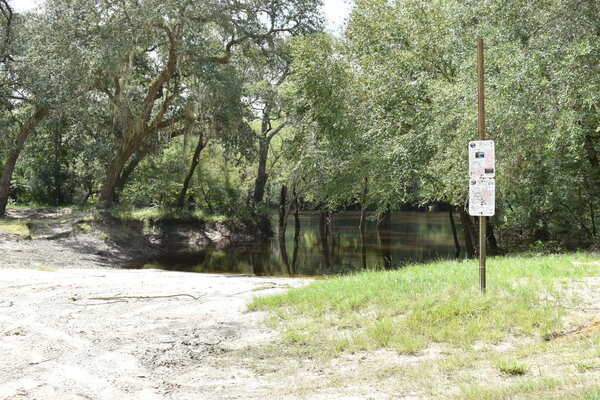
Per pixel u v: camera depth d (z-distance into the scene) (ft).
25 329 28.63
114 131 117.80
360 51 79.77
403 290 29.71
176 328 28.68
